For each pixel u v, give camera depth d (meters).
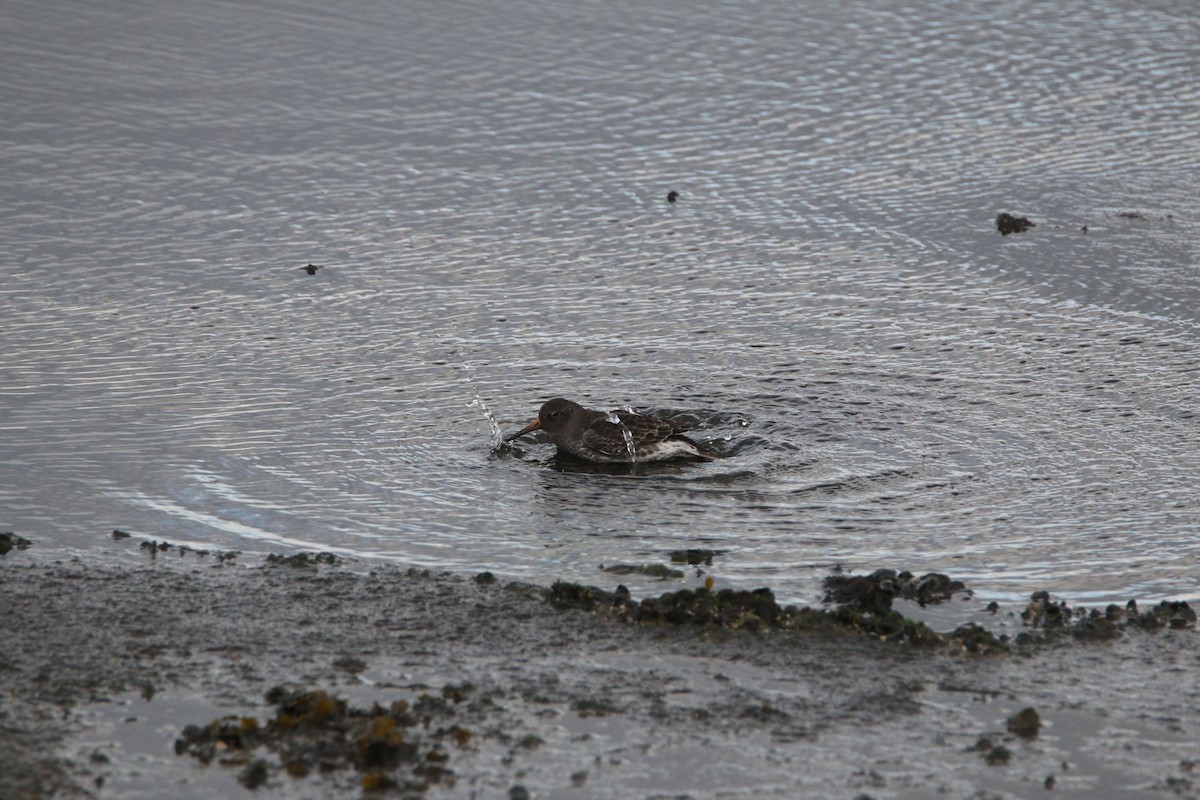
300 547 13.10
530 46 29.53
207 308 19.47
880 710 10.20
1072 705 10.33
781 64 29.03
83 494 14.09
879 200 23.41
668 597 11.75
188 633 11.21
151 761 9.33
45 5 30.42
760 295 20.17
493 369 17.86
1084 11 32.16
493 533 13.61
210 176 23.83
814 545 13.34
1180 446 15.52
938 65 29.11
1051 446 15.56
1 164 23.66
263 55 28.56
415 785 9.09
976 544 13.33
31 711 9.91
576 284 20.56
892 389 17.20
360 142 25.27
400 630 11.37
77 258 20.88
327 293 20.09
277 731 9.64
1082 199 23.20
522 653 10.99
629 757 9.50
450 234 22.17
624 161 24.86
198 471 14.74
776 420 16.47
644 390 17.30
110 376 17.23
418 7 31.23
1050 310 19.56
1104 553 13.10
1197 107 27.03
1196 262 20.94
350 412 16.48
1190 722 10.11
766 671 10.75
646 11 31.53
